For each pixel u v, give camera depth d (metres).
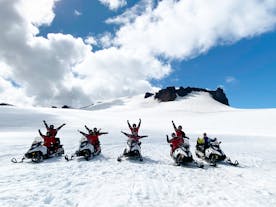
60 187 7.89
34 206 6.20
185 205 6.66
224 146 23.19
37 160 12.04
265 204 6.80
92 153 13.73
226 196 7.50
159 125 62.53
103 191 7.65
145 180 9.23
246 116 71.00
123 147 19.34
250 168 12.20
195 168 11.95
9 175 9.17
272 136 36.84
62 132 31.05
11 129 35.19
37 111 69.06
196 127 59.66
